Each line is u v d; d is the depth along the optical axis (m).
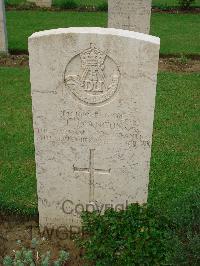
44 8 4.97
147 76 1.31
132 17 3.16
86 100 1.38
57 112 1.41
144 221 1.38
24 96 2.70
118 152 1.46
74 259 1.48
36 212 1.68
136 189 1.52
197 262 1.19
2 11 3.25
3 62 3.24
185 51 3.59
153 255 1.30
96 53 1.30
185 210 1.31
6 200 1.74
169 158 2.05
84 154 1.48
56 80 1.35
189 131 2.30
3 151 2.11
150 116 1.37
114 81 1.33
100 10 4.91
